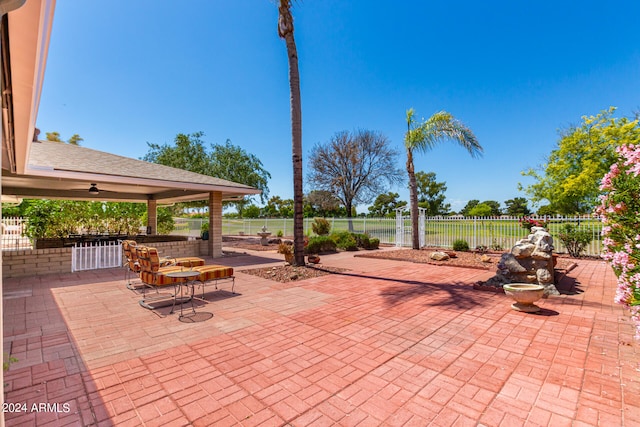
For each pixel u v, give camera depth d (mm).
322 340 4012
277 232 23453
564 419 2424
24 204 18922
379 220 18766
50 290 6754
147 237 14359
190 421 2416
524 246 6480
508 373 3148
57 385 2945
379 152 29500
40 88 3271
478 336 4129
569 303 5633
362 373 3162
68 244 12141
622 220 3498
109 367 3299
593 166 15523
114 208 15164
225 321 4754
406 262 11055
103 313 5148
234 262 11273
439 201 37656
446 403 2648
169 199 15688
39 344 3891
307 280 7871
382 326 4527
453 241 14547
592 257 11250
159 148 24344
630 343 3852
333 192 30172
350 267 9875
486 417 2459
